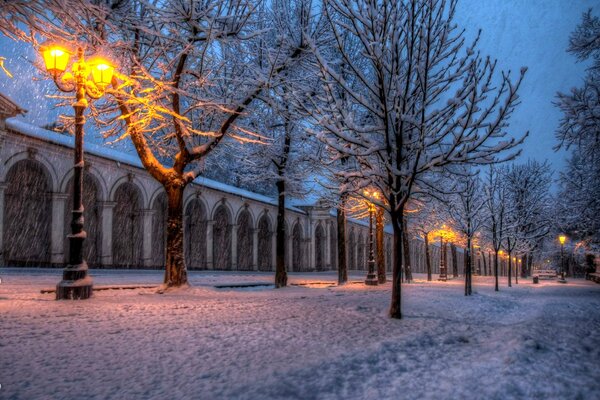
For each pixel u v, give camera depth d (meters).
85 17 10.19
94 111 15.86
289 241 54.56
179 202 14.97
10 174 30.08
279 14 17.45
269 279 29.86
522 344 5.95
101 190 30.72
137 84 12.73
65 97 15.64
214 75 15.62
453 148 8.78
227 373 4.77
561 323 8.62
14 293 12.61
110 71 11.78
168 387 4.30
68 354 5.60
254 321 8.40
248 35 14.03
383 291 18.42
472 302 14.67
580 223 23.64
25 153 26.11
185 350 5.87
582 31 16.09
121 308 9.79
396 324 8.52
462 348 6.43
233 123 16.53
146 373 4.79
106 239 30.81
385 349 6.05
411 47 9.27
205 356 5.55
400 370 5.05
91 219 34.16
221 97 15.67
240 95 15.64
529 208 36.09
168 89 13.14
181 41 13.20
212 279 26.81
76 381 4.49
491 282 35.22
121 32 13.08
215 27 13.62
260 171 20.92
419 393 4.16
